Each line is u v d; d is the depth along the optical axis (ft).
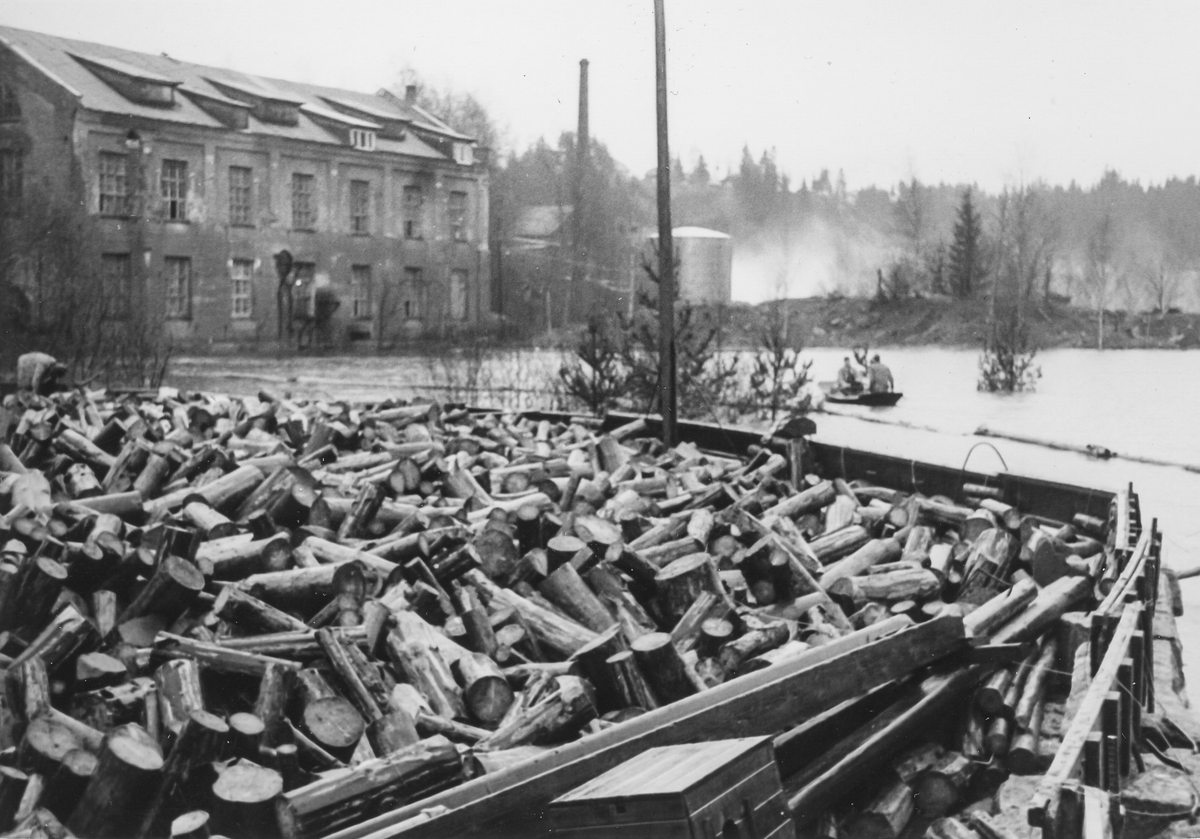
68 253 106.93
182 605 22.34
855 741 18.75
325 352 130.82
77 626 19.75
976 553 28.63
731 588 27.81
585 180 166.30
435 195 149.89
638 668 19.75
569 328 154.51
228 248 126.82
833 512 34.60
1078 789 11.87
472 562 26.09
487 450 43.62
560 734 18.79
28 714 18.04
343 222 139.64
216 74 134.10
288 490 30.55
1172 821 16.65
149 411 47.03
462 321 149.28
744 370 69.67
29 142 111.86
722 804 12.18
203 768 16.34
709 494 35.53
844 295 158.92
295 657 21.06
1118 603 19.85
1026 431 66.28
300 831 15.51
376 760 16.37
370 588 25.43
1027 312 142.00
